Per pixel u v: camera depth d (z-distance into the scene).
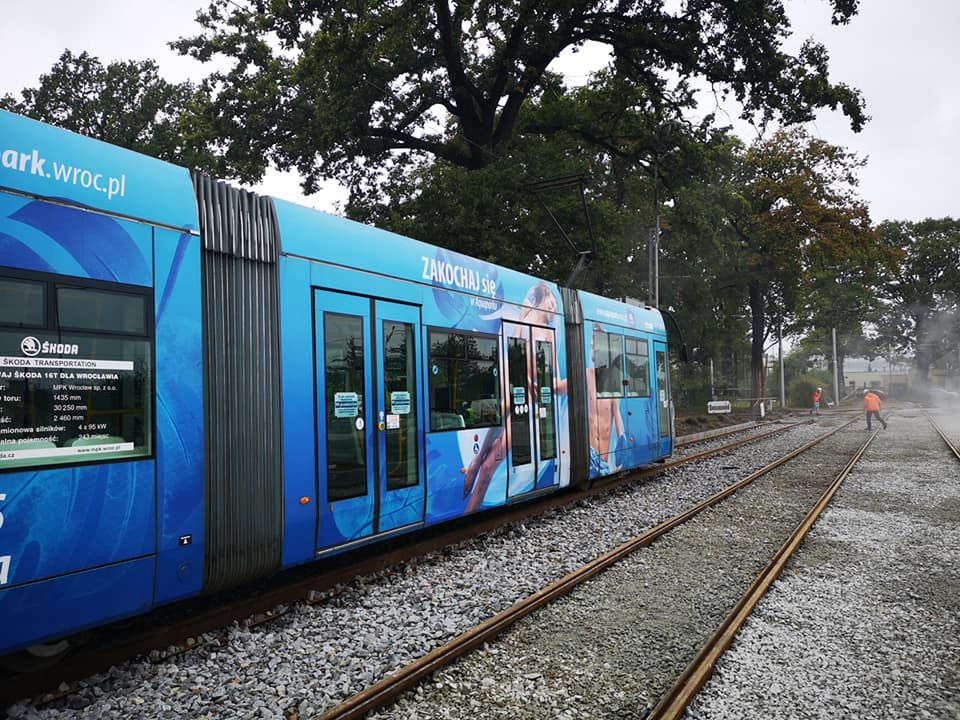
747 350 64.75
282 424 5.69
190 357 4.96
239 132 23.45
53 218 4.20
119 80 30.14
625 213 29.69
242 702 4.16
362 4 19.14
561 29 22.19
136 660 4.74
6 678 4.20
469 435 8.34
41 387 4.04
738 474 15.10
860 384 140.38
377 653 4.94
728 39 21.72
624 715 4.17
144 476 4.57
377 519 6.72
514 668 4.85
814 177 40.56
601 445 11.98
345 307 6.52
